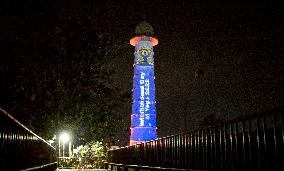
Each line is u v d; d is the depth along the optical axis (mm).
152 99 69312
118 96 29234
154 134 67688
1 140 7617
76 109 27234
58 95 25656
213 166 10727
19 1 17078
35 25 19297
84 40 25266
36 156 14523
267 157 8039
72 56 24844
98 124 29125
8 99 17422
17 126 9594
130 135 68625
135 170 22547
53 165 28609
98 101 28234
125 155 26781
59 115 26344
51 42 21922
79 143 37344
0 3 16297
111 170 33344
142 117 67812
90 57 26125
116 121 29641
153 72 71250
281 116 7723
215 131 10672
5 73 17156
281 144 7742
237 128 9383
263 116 8266
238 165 9211
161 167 16453
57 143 39719
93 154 39906
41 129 26281
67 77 25484
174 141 14695
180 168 13758
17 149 9602
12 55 17719
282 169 7633
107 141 37781
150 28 73938
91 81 26938
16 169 9445
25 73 20844
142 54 71188
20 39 18250
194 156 12422
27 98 22141
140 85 69562
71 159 39281
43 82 23875
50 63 23438
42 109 25281
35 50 20453
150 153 18844
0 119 7465
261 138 8328
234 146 9570
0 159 7547
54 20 21453
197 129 12164
